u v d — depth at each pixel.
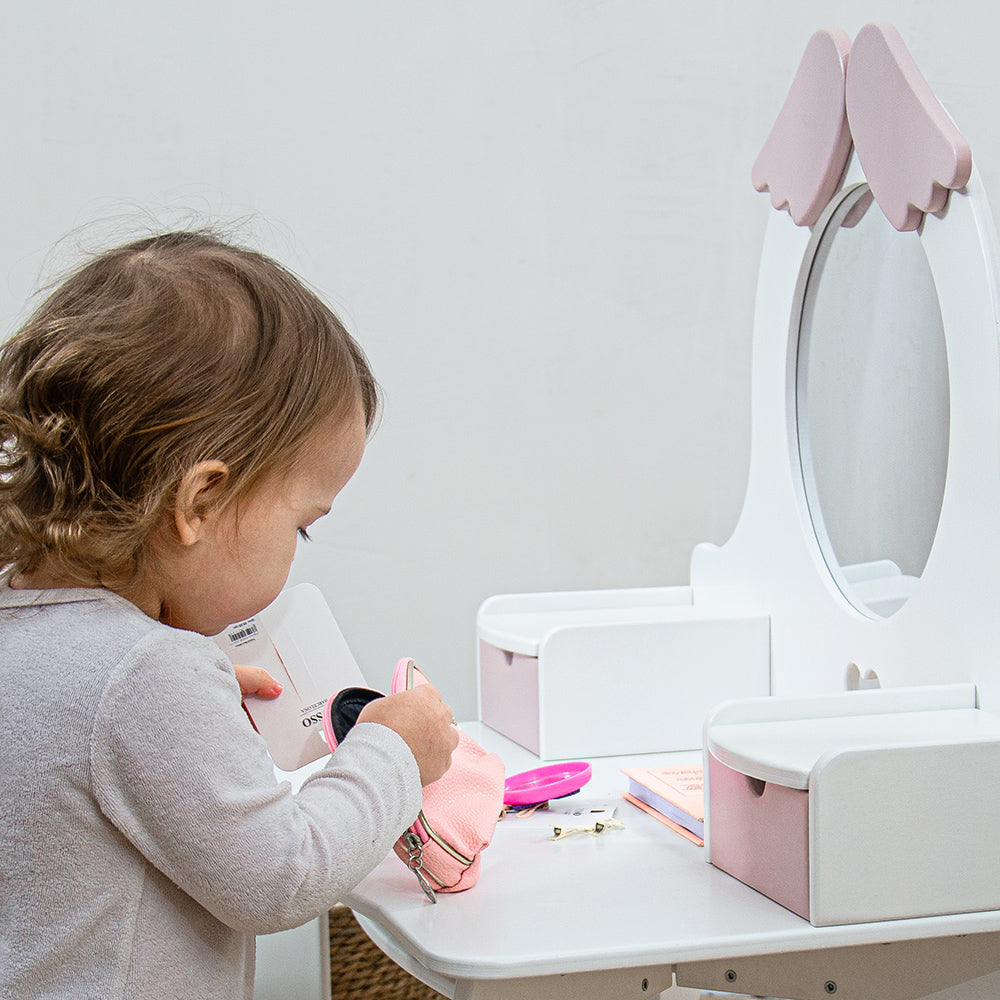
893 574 0.91
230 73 1.42
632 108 1.55
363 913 0.71
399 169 1.48
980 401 0.78
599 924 0.66
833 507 1.00
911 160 0.84
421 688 0.73
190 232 0.72
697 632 1.09
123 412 0.59
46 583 0.62
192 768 0.56
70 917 0.56
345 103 1.46
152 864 0.58
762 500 1.13
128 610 0.61
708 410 1.61
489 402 1.53
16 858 0.56
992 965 0.71
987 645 0.78
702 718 1.09
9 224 1.37
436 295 1.51
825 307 1.02
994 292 0.77
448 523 1.53
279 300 0.65
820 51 0.97
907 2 1.45
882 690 0.79
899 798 0.66
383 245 1.48
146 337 0.60
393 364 1.50
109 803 0.56
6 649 0.59
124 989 0.56
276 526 0.65
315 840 0.60
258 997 1.18
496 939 0.64
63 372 0.59
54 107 1.37
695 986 0.68
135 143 1.40
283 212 1.45
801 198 1.01
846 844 0.66
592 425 1.57
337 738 0.78
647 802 0.92
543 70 1.52
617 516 1.59
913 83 0.83
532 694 1.09
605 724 1.07
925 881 0.67
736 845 0.74
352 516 1.50
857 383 0.96
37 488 0.60
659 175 1.57
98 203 1.39
